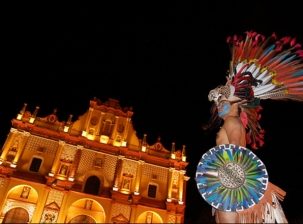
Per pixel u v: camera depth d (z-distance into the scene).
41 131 38.38
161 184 39.19
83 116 41.50
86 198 35.41
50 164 36.66
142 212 36.25
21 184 34.09
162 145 42.41
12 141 36.53
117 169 38.28
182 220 36.72
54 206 33.88
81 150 38.47
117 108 42.91
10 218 32.41
